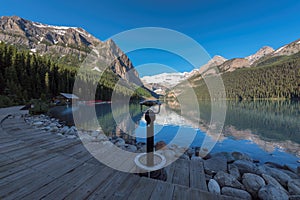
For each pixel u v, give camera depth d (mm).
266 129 8594
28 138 3312
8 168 1917
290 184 2303
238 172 2613
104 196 1436
